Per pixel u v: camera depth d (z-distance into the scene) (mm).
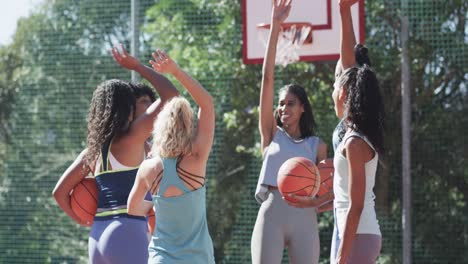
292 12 7887
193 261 3869
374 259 3973
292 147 5344
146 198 4344
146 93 4582
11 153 10141
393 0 9375
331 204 5258
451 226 8805
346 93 3998
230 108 9953
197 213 3910
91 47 10180
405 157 8391
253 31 8180
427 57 9086
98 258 4156
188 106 3918
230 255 9688
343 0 4715
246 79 9938
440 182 8898
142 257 4133
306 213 5199
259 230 5223
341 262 3863
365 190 3895
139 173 3973
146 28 10141
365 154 3889
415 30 9086
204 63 10008
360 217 3936
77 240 9719
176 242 3885
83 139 9992
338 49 7793
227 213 9812
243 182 9836
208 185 9914
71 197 4438
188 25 10078
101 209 4242
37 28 10469
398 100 9281
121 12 10156
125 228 4148
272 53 5430
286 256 9086
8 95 10359
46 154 10039
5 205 9945
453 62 9031
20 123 10227
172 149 3861
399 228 8953
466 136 8914
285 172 4914
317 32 7852
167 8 10172
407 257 8312
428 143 9000
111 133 4262
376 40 9422
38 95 10266
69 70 10219
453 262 8789
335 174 4070
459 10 9008
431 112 9078
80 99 10102
